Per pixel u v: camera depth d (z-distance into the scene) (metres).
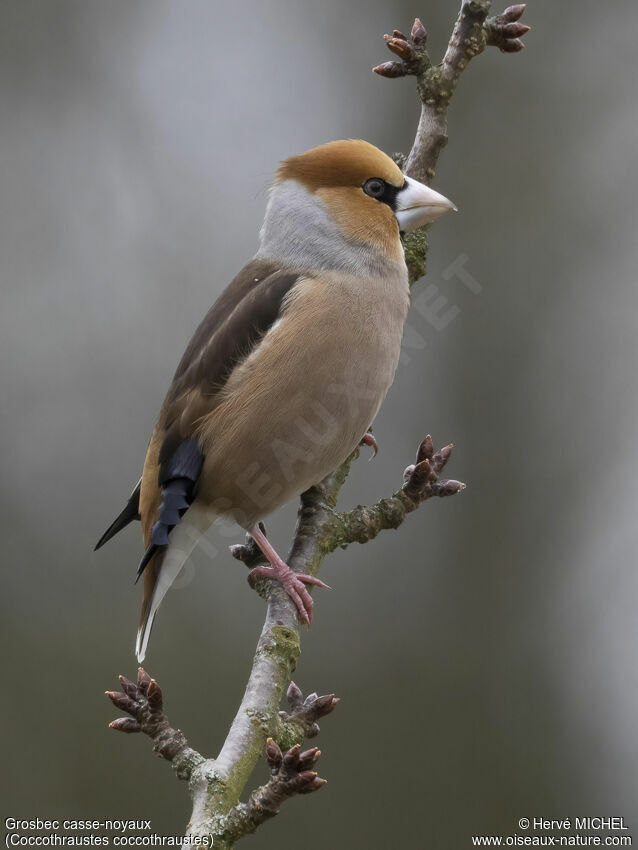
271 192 7.37
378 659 11.83
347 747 11.41
